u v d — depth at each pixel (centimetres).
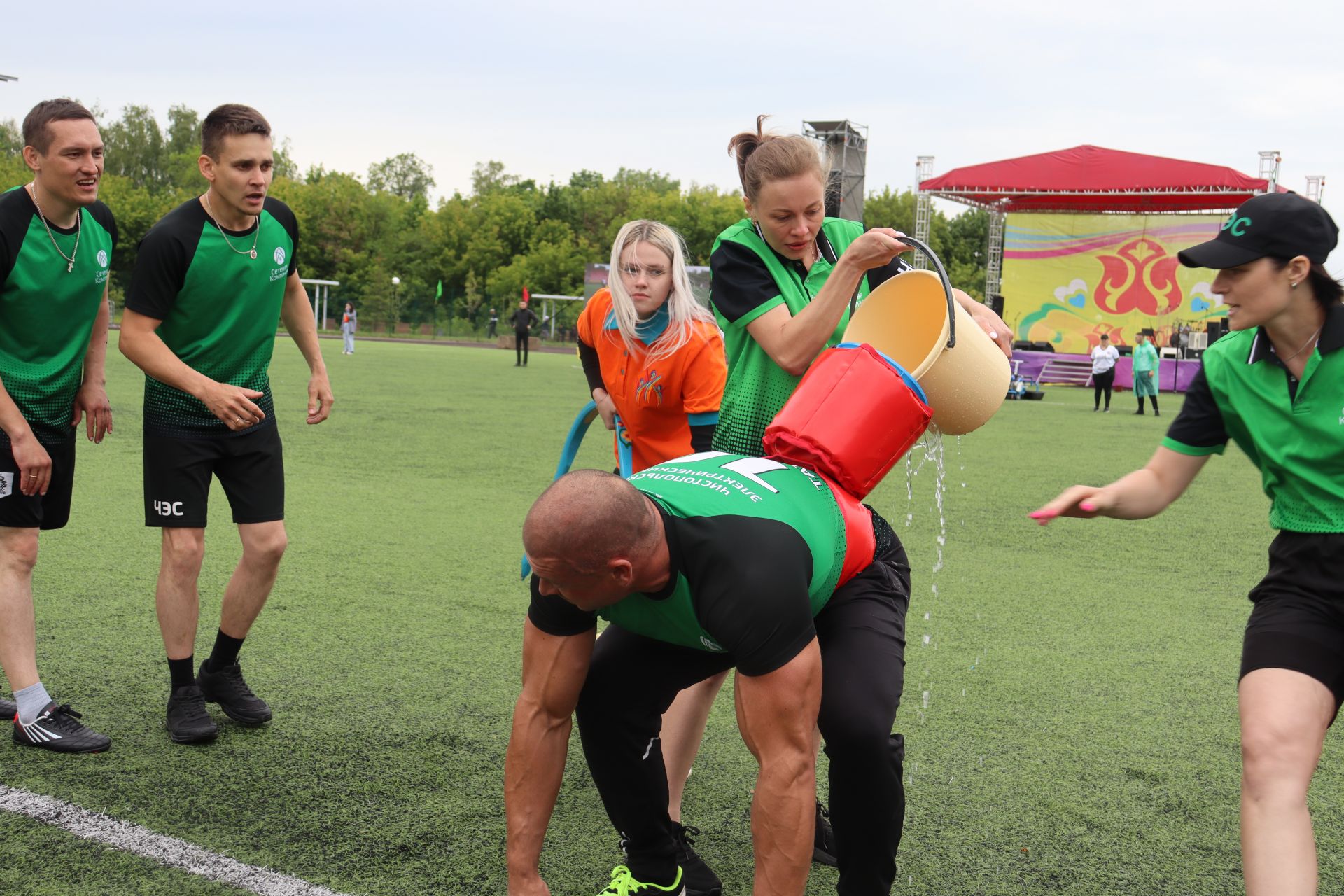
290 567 552
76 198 325
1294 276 209
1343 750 358
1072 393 2677
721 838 287
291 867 253
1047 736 360
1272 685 208
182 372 320
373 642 435
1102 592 562
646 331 285
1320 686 208
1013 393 2383
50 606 463
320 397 384
